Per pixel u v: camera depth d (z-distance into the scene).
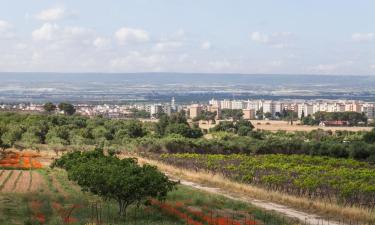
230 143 126.25
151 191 46.12
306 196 63.38
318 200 59.91
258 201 64.31
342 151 111.56
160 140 130.38
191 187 74.44
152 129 164.25
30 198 54.81
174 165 99.06
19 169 91.00
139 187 45.44
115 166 49.50
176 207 52.59
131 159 59.06
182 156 108.31
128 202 47.78
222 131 180.00
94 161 57.56
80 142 131.88
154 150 127.06
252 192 69.88
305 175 73.88
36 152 120.31
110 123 158.38
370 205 57.16
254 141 129.62
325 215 55.25
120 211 47.50
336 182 65.00
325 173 75.62
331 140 140.12
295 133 174.25
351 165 94.25
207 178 82.44
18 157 109.81
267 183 70.75
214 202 58.47
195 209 54.16
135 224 43.28
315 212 57.06
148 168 48.91
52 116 163.38
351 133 168.38
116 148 125.50
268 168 85.31
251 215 52.56
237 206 57.00
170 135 142.00
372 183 67.31
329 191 62.97
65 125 149.75
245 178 76.06
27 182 71.38
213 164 92.12
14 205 50.38
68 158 78.19
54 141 128.12
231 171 84.38
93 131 145.00
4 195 57.03
